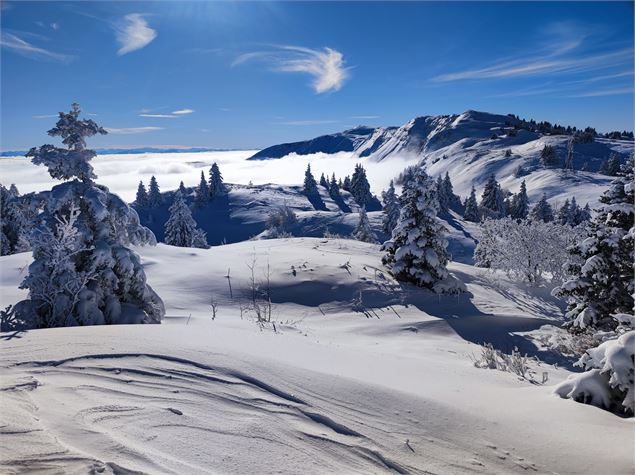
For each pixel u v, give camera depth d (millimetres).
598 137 178500
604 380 6422
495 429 5023
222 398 4723
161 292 19453
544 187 103875
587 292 14500
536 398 6555
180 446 3543
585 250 14242
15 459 2826
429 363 9047
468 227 78062
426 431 4762
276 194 118812
